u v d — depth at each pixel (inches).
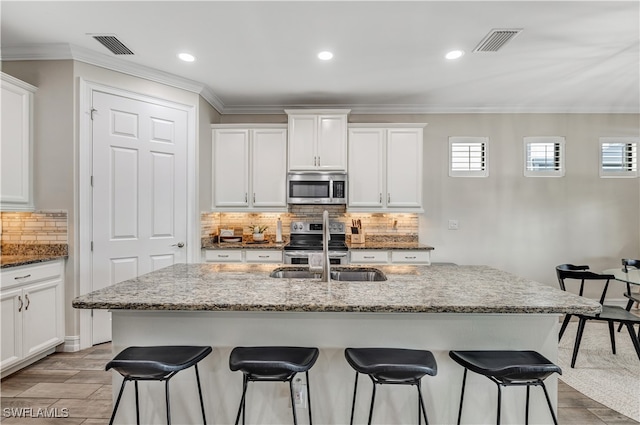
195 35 111.7
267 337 73.7
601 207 185.8
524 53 122.6
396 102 178.5
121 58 128.0
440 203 187.0
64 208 122.2
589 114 185.8
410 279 86.0
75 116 122.6
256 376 62.6
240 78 147.2
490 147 186.1
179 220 150.3
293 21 102.9
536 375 58.2
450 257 187.0
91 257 125.6
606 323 157.2
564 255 186.1
